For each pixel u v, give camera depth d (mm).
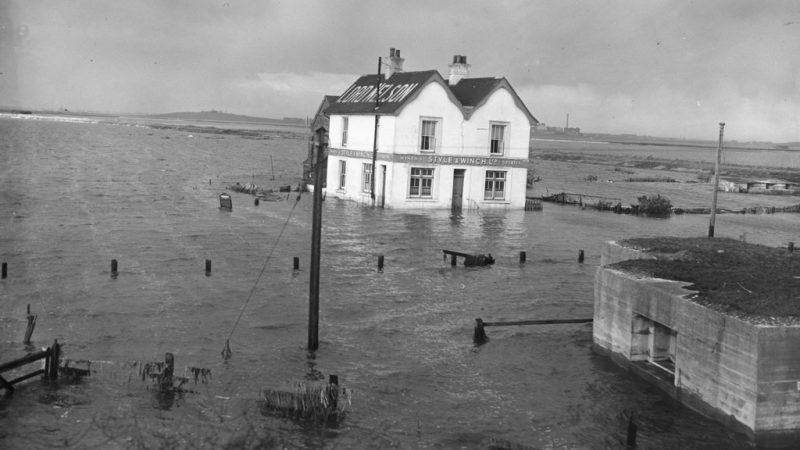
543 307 25469
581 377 18141
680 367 16062
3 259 29906
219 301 24562
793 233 49969
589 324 23266
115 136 197250
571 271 32156
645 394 16938
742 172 151625
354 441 14484
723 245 22641
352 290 27000
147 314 22594
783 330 13586
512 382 17875
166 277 27750
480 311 24688
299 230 41344
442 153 52219
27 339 19453
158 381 16734
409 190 52188
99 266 29203
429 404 16453
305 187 67062
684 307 15797
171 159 110188
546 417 15812
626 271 19156
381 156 52312
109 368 17547
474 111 52625
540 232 44594
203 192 61219
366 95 57375
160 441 14156
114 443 14016
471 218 49688
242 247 34906
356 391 17031
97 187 60562
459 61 57438
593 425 15398
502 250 37125
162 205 50531
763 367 13562
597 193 80500
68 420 14922
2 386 15961
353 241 38156
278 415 15547
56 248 32625
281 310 23766
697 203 73562
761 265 19359
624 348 18469
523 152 55219
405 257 34125
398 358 19516
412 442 14516
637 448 14219
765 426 13688
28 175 68250
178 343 19922
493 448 14188
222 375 17656
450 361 19391
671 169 158500
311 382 17156
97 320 21766
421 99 51000
